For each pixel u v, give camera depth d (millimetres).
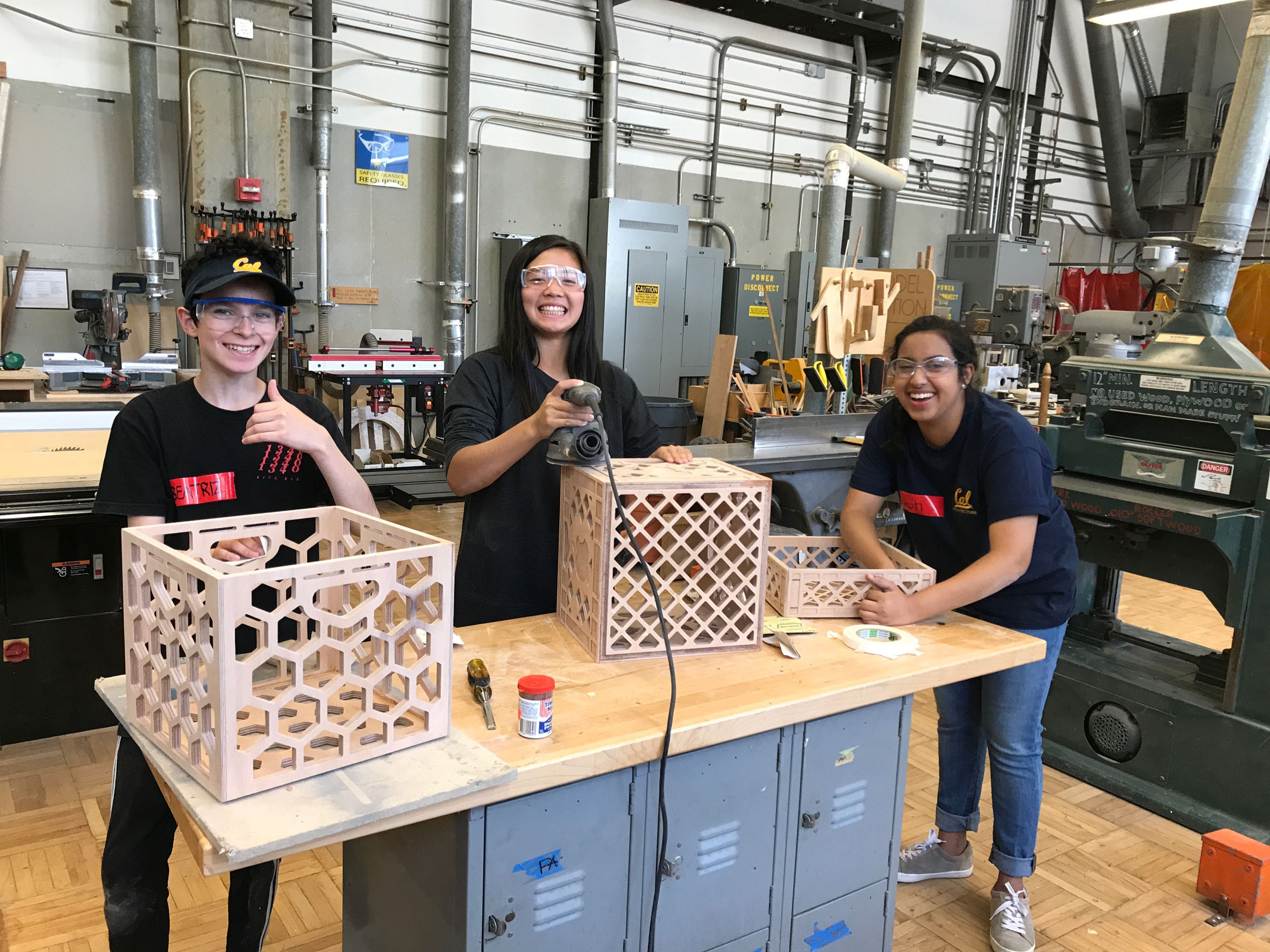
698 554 1546
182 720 1033
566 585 1656
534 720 1214
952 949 2033
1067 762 2875
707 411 4523
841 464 3439
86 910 2018
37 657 2764
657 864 1371
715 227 7742
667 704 1348
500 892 1225
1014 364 5402
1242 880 2172
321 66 5648
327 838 950
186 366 5477
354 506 1478
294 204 5902
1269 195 9617
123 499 1445
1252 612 2467
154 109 5160
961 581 1732
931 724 3197
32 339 5180
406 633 1109
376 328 6320
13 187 5051
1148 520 2543
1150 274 4555
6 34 4930
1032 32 8898
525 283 1799
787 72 7797
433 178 6359
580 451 1533
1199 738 2605
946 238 9258
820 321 3465
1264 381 2410
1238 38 9508
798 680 1464
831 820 1604
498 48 6406
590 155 6961
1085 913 2193
